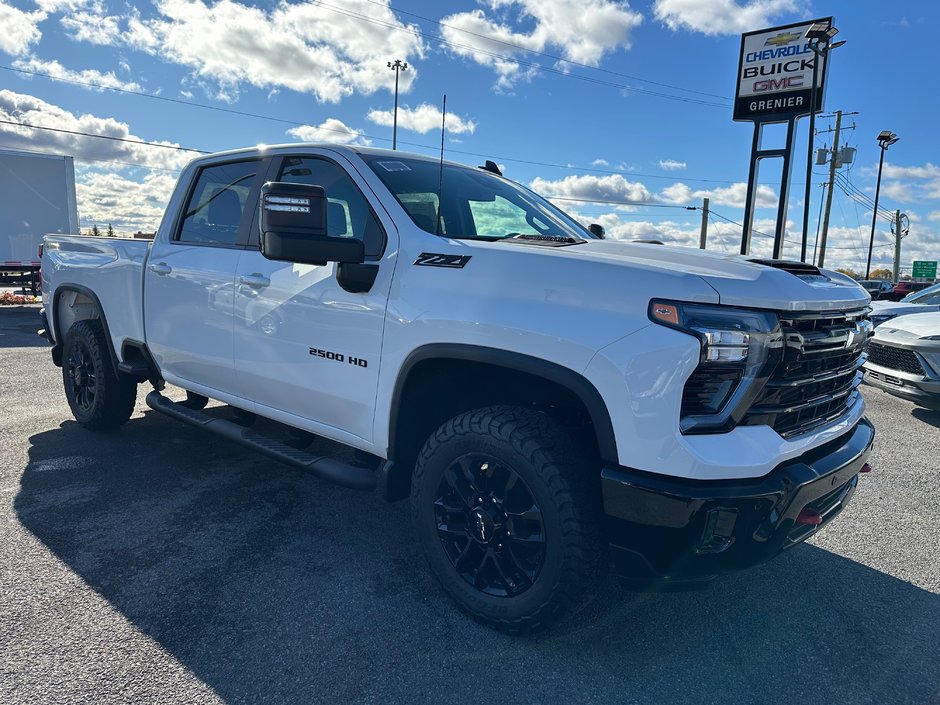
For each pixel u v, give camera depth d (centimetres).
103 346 465
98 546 315
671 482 207
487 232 312
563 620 241
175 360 402
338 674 227
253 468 431
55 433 495
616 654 245
